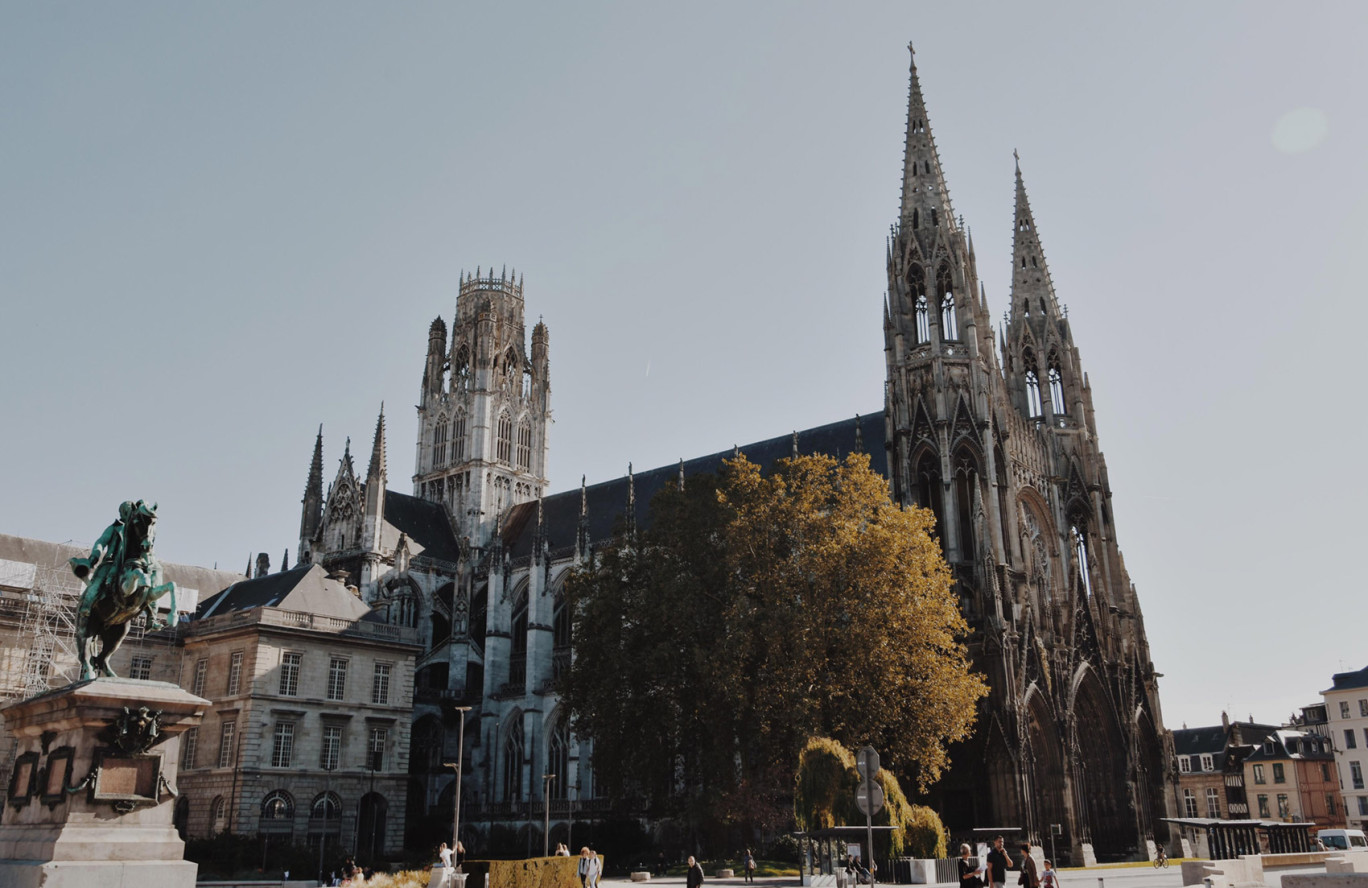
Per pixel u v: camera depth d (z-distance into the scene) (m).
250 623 86.75
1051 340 110.44
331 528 137.62
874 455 106.62
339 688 90.88
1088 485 105.56
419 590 133.12
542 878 52.28
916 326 99.06
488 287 160.12
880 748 68.06
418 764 115.94
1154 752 96.38
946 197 103.06
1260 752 144.62
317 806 86.81
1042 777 83.62
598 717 74.50
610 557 79.31
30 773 30.55
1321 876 24.55
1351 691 135.75
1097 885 52.00
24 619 82.94
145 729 29.30
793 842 69.75
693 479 79.12
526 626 125.69
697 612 71.81
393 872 75.69
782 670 66.44
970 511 92.12
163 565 106.00
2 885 27.19
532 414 158.75
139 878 27.72
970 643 82.88
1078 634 93.25
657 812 78.50
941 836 57.81
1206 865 45.88
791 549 73.12
